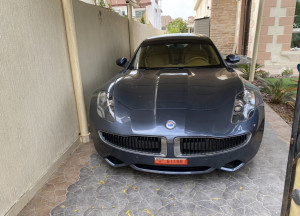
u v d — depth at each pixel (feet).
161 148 6.19
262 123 6.72
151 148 6.31
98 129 6.98
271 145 8.79
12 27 5.71
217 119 6.22
